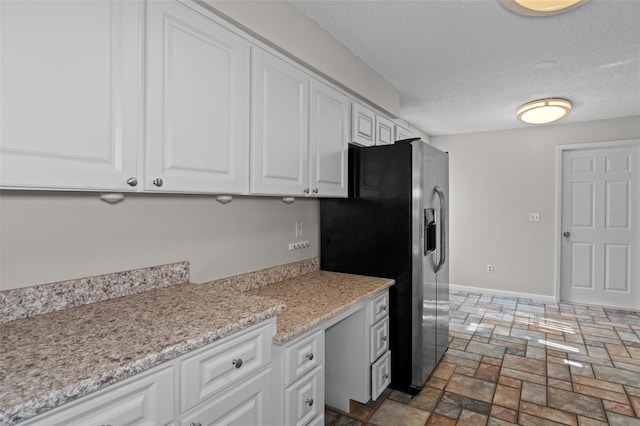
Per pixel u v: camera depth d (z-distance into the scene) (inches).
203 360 41.9
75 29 38.8
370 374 82.4
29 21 35.4
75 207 51.4
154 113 46.4
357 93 97.4
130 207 58.3
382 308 86.9
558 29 82.6
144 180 45.6
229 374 45.2
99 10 40.9
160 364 37.3
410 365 90.7
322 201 103.3
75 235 51.5
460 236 199.3
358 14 76.5
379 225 93.8
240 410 47.1
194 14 51.7
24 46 35.1
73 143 38.9
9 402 27.3
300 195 75.6
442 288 107.9
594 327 139.8
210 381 42.8
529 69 106.4
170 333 41.7
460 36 86.3
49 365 33.6
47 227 48.6
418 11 75.6
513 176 184.7
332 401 85.4
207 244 71.7
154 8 46.3
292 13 72.3
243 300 55.4
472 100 136.1
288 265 92.1
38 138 36.2
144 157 45.5
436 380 98.4
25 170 35.5
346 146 93.8
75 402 30.7
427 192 95.0
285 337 53.4
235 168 58.7
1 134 33.8
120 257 57.1
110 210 55.6
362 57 98.0
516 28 82.3
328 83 85.6
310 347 60.7
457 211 199.8
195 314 48.6
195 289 61.9
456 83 118.0
